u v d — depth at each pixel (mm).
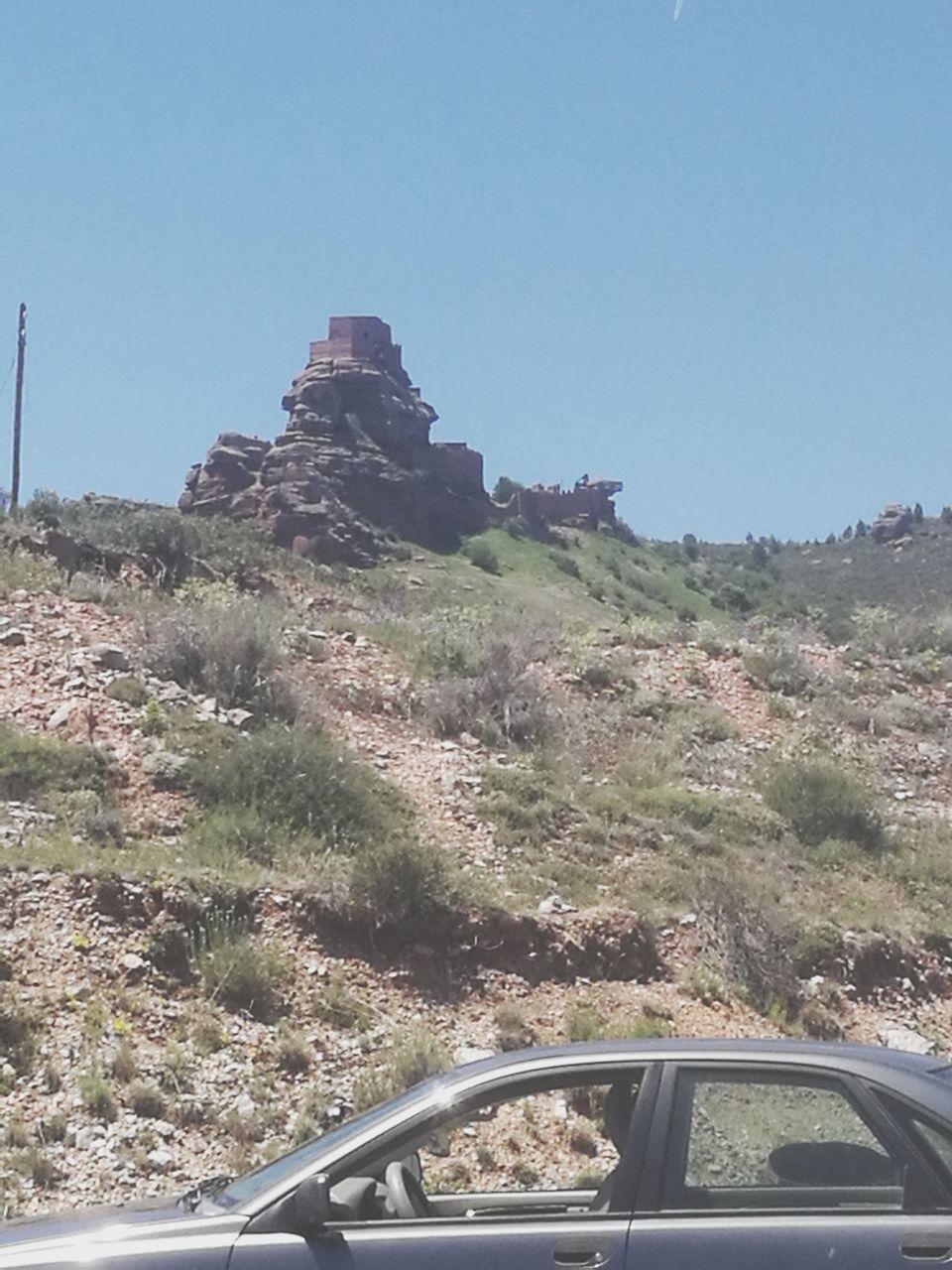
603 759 17656
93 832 12906
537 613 22719
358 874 12453
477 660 19141
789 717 20016
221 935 11508
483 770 16109
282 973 11383
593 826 15188
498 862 14211
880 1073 5422
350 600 24703
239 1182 5676
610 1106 5527
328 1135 5703
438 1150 5543
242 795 14078
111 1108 9469
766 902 14008
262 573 25781
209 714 15695
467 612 22031
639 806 16297
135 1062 10008
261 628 17547
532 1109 5734
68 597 18844
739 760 18219
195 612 17844
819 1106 5402
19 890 11375
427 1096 5590
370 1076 10508
